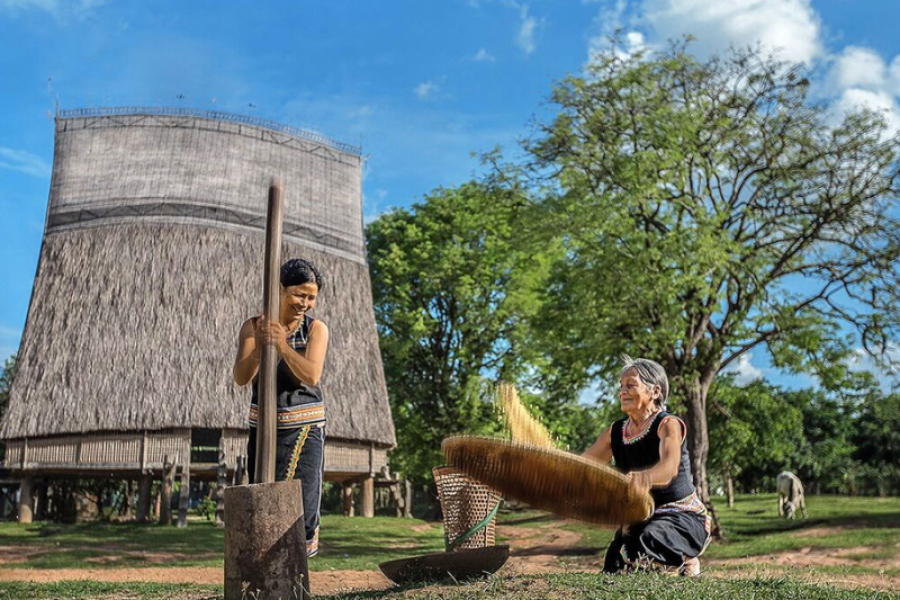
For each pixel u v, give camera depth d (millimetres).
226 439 26953
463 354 36875
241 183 31203
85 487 32938
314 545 5473
